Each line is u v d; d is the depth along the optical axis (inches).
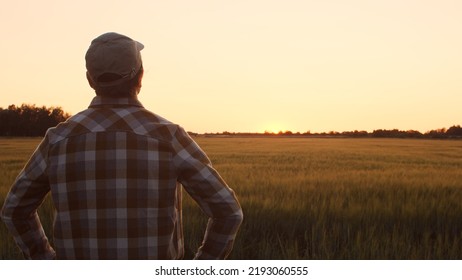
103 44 64.5
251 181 384.2
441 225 223.0
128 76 65.3
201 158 65.7
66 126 65.0
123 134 62.9
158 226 62.4
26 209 67.3
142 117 64.9
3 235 182.9
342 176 449.4
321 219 212.2
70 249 62.9
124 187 61.6
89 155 62.4
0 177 423.8
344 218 223.5
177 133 65.3
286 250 170.7
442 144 1961.1
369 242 178.7
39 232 70.3
